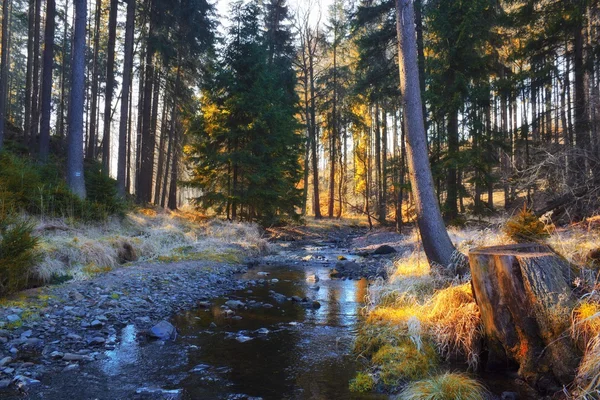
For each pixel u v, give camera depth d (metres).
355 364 4.93
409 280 7.20
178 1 21.17
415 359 4.58
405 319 5.55
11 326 5.43
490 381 4.26
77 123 13.04
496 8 16.69
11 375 4.23
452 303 5.26
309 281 10.45
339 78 32.25
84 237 9.70
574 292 4.12
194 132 19.67
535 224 6.52
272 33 29.42
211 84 19.45
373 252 15.53
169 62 23.14
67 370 4.48
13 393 3.87
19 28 34.72
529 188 10.70
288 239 21.64
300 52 35.00
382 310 6.28
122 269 9.45
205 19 23.33
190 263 11.59
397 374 4.36
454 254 6.86
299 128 24.77
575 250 5.91
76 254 8.59
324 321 6.80
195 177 19.94
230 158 18.31
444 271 6.74
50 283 7.35
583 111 12.93
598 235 7.60
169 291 8.41
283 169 22.12
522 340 4.20
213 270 11.27
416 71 7.66
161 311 7.12
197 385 4.27
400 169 19.16
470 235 10.45
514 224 6.66
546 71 14.44
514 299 4.21
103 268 8.97
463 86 14.64
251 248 16.19
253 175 18.55
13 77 40.78
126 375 4.46
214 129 19.08
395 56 17.80
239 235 17.47
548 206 10.90
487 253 4.51
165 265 10.79
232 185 19.42
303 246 19.66
